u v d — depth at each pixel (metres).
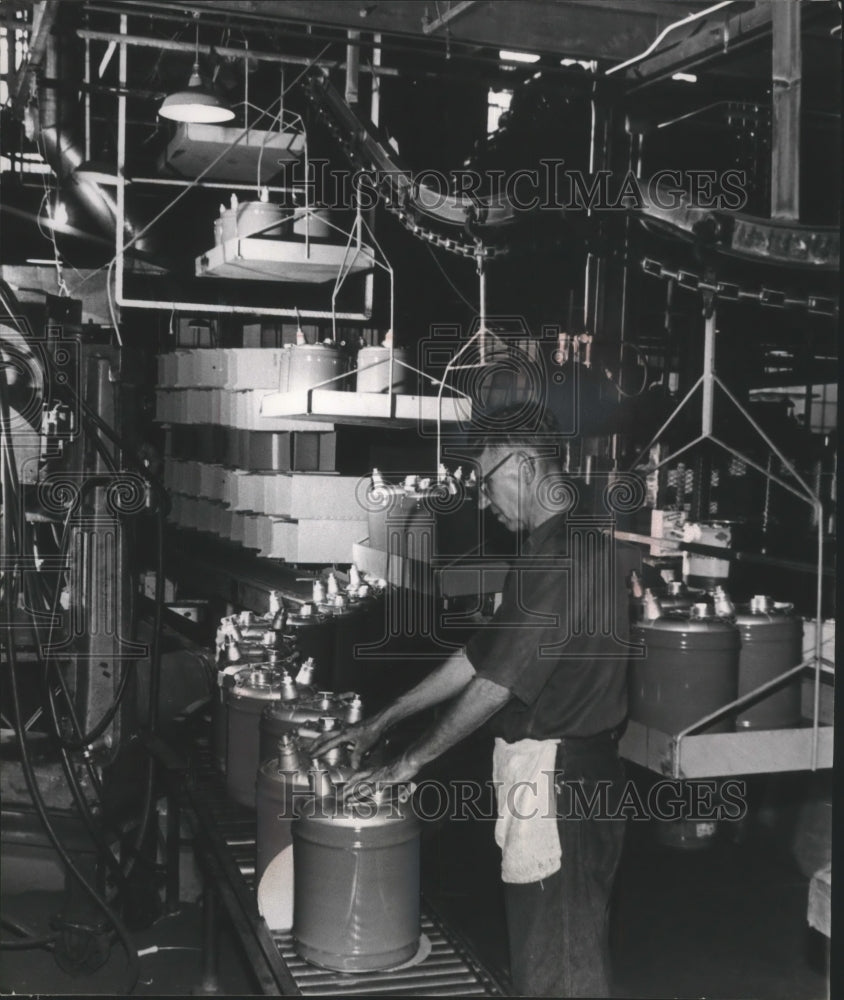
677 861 3.19
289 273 3.74
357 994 1.77
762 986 2.55
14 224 5.38
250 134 3.87
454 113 4.89
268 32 3.35
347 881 1.83
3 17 4.07
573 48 3.13
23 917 3.34
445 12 3.00
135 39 3.93
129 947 2.88
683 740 1.86
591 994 1.97
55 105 4.59
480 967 1.88
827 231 2.00
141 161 4.86
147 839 3.52
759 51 2.97
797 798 3.06
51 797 3.27
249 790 2.66
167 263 4.63
